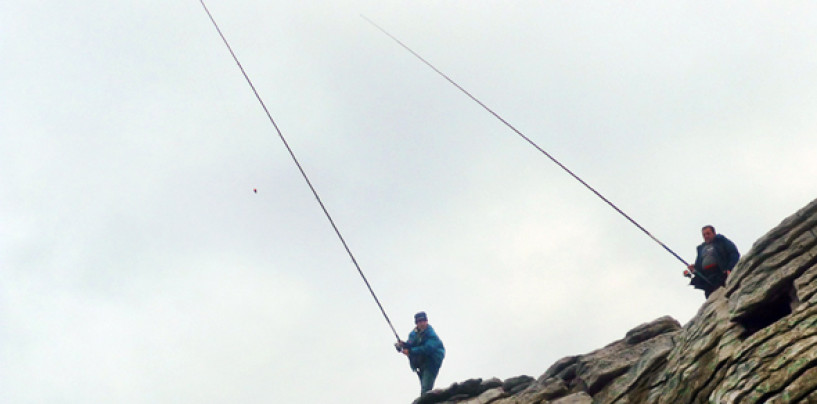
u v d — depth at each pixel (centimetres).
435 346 2036
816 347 1255
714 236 1795
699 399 1436
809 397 1218
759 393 1278
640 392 1620
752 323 1450
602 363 1756
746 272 1509
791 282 1410
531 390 1823
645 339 1798
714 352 1462
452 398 1908
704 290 1791
